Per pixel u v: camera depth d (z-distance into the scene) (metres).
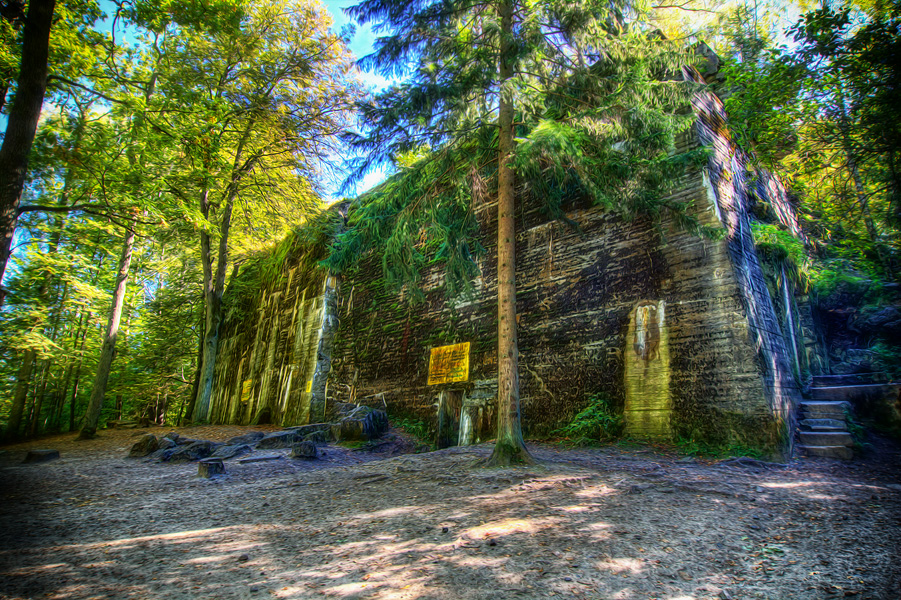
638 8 8.62
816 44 8.91
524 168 7.79
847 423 8.55
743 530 4.44
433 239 10.06
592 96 8.61
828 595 3.13
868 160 10.27
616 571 3.63
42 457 11.78
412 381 14.89
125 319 26.47
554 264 12.06
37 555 4.77
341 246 10.09
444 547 4.32
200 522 6.05
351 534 4.98
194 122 15.06
